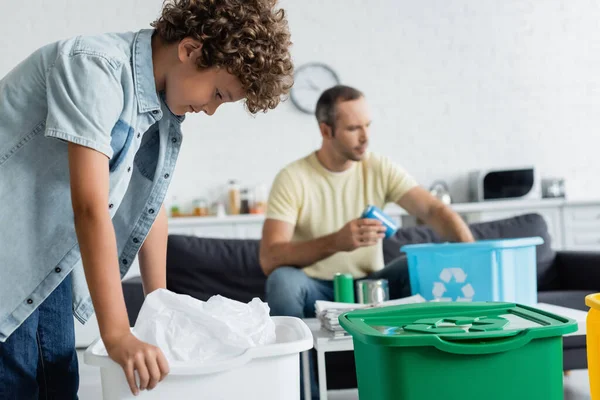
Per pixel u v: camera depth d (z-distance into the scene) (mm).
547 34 5340
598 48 5375
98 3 4871
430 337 1169
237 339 1174
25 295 1263
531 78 5336
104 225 1173
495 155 5301
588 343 1328
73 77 1210
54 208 1271
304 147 5125
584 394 2818
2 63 4789
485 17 5293
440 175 5250
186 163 5047
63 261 1275
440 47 5246
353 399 2912
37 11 4816
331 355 2580
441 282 2137
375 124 5188
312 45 5117
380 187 2801
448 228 2709
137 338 1124
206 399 1112
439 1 5238
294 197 2719
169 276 3141
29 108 1272
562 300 2951
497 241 2057
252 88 1282
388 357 1194
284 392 1146
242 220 4656
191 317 1201
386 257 3240
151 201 1466
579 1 5355
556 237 4855
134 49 1286
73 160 1185
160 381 1100
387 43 5195
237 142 5082
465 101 5273
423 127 5234
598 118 5391
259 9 1277
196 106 1319
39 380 1417
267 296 2438
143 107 1286
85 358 1142
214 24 1223
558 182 5109
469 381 1189
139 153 1466
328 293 2562
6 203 1254
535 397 1208
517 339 1188
